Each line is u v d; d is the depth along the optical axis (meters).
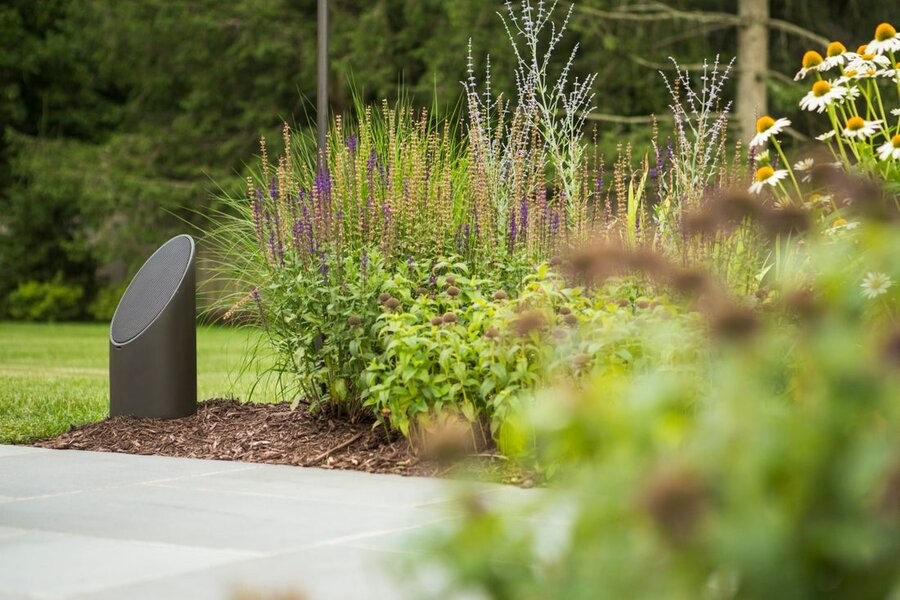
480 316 5.26
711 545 1.44
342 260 5.97
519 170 6.55
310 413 6.11
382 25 23.62
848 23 23.44
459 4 21.84
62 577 3.36
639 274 4.72
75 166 26.25
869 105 5.52
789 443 1.54
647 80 22.16
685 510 1.40
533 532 1.68
